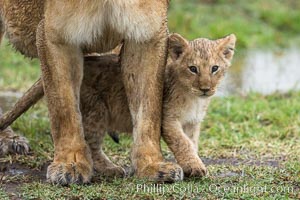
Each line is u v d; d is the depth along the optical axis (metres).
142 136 10.63
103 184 10.21
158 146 10.66
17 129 13.85
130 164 11.48
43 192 9.86
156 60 10.63
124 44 10.73
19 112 12.26
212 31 25.53
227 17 27.94
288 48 25.77
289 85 19.17
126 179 10.41
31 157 11.97
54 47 10.59
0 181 10.64
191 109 10.80
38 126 14.02
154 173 10.30
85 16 10.24
